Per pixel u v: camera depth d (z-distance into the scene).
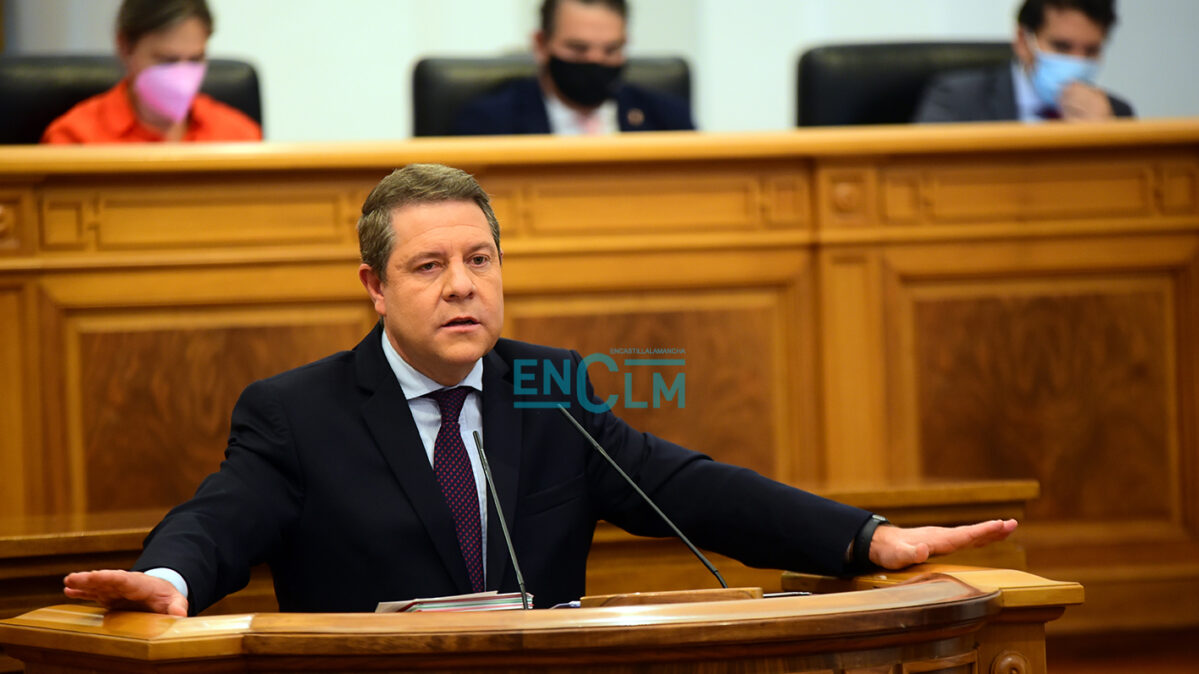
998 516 7.98
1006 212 11.26
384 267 5.97
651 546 7.73
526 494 6.22
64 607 5.27
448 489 6.08
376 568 5.87
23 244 10.02
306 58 19.20
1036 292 11.27
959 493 7.89
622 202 10.85
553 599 6.12
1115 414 11.27
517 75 12.77
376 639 4.38
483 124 12.32
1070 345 11.28
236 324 10.33
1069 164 11.31
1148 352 11.34
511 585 5.96
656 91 13.25
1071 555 11.07
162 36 11.53
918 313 11.17
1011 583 5.22
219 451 10.25
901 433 11.09
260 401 6.16
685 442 10.87
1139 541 11.16
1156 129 11.21
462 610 4.93
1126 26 19.38
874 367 11.07
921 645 4.75
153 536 5.53
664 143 10.71
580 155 10.59
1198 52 19.42
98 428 10.09
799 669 4.50
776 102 20.34
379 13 19.38
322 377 6.28
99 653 4.64
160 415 10.18
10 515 9.91
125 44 11.59
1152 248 11.37
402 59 19.47
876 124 13.07
